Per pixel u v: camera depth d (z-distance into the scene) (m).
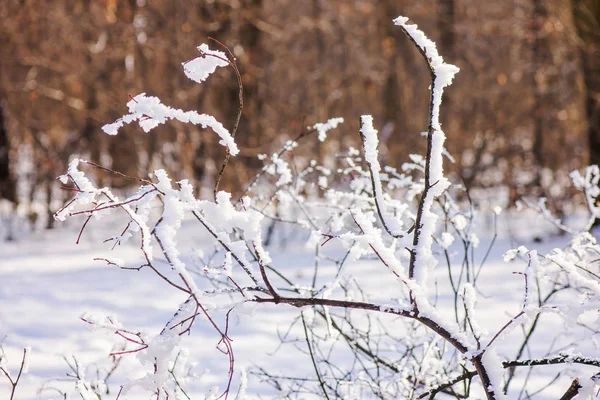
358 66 20.88
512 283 7.09
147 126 2.24
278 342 5.36
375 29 21.30
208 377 4.54
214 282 4.27
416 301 2.45
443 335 2.46
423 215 2.48
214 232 2.29
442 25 17.97
